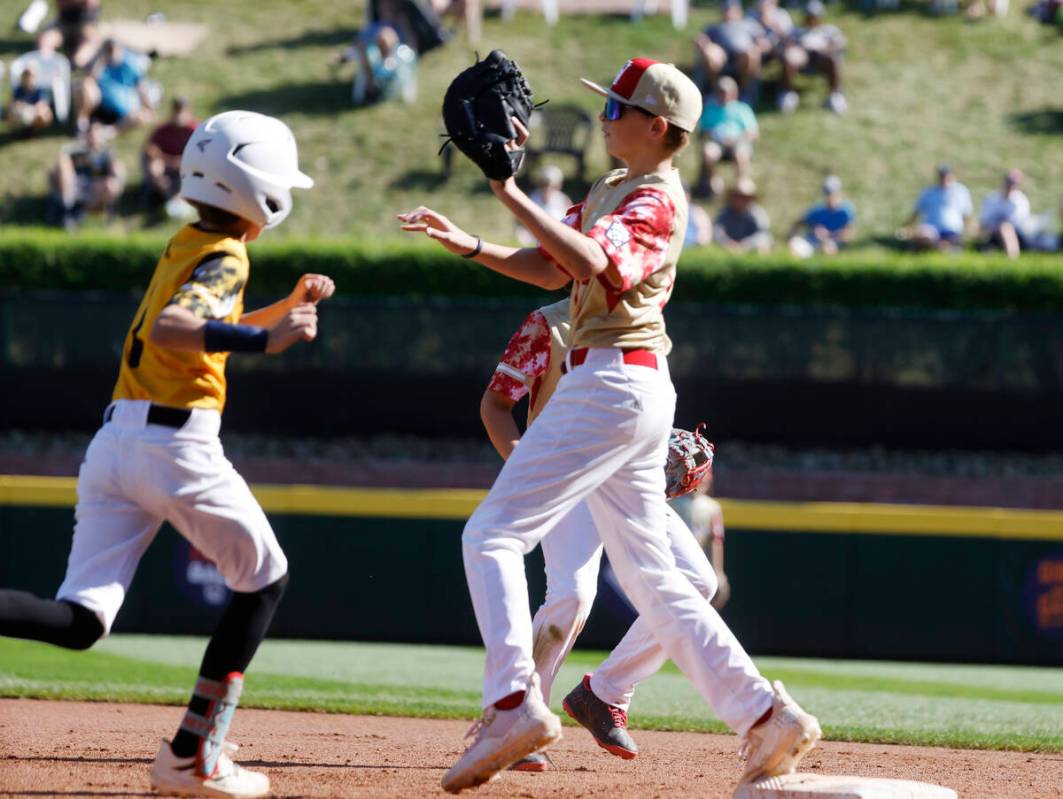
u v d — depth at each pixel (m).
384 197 74.12
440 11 86.88
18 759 17.73
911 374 56.50
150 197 72.06
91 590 14.17
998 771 20.70
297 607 41.06
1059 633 40.00
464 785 14.75
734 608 40.47
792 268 57.94
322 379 58.06
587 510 18.83
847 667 39.09
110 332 58.19
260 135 14.44
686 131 15.05
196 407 14.01
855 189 73.75
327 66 86.38
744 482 54.34
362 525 41.03
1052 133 79.12
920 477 54.19
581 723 20.25
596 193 15.42
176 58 86.56
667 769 19.75
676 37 86.88
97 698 27.84
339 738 22.69
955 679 37.19
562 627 18.72
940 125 80.00
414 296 58.88
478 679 34.22
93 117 78.50
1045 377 56.03
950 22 90.06
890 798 14.26
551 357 19.11
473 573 14.77
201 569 40.84
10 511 41.62
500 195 13.83
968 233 68.50
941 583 40.28
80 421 58.53
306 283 15.95
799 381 56.78
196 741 14.48
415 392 57.91
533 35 87.75
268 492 41.09
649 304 14.76
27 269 59.66
